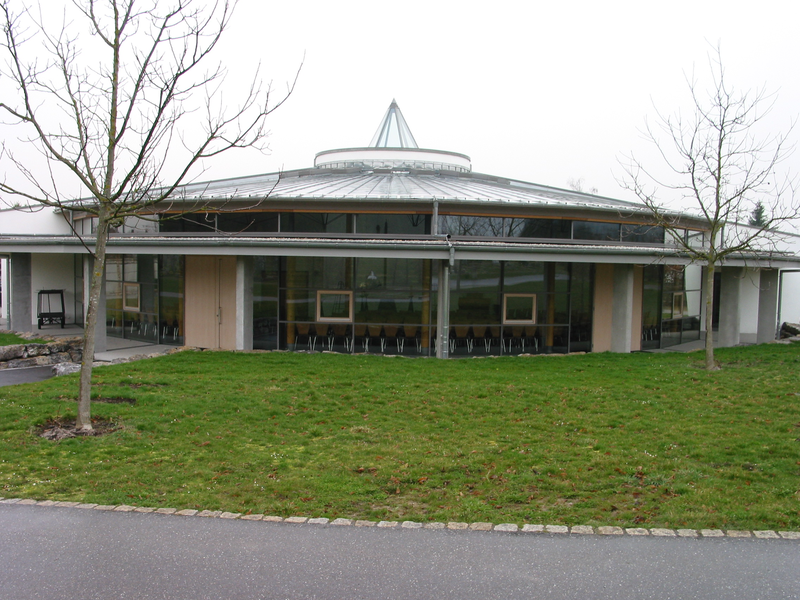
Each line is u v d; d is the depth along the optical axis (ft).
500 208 61.93
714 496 23.50
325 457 28.58
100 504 22.77
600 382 44.55
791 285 93.66
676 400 39.04
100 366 51.06
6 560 18.75
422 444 30.55
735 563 18.72
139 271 70.03
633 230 69.67
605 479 25.55
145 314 69.51
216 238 56.49
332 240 55.67
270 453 28.96
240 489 24.36
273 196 60.18
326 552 19.35
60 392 39.50
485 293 60.29
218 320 62.75
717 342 75.97
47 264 86.79
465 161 89.97
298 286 60.75
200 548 19.57
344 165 87.61
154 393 39.50
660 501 23.22
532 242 61.82
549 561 18.85
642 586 17.49
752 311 88.63
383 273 59.72
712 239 49.65
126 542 19.92
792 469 26.45
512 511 22.39
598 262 57.11
